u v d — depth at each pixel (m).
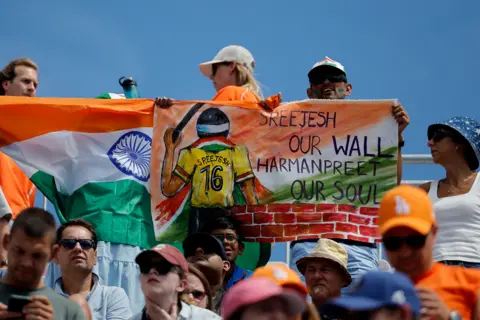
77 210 18.50
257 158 18.61
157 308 13.65
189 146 18.73
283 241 18.22
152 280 13.69
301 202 18.38
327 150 18.58
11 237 12.87
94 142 18.86
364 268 17.92
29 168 18.70
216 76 20.39
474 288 12.12
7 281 12.88
